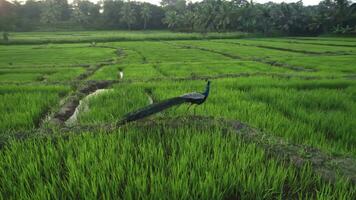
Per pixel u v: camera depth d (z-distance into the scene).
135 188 3.94
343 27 68.62
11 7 104.50
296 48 38.12
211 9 77.44
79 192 3.94
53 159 4.86
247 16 76.31
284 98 10.15
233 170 4.28
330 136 7.21
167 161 4.92
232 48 41.00
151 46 46.69
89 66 23.66
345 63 22.62
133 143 5.50
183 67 21.36
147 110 5.70
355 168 4.77
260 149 5.31
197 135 5.73
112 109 8.88
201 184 3.87
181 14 95.19
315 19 71.19
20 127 7.79
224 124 6.61
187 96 6.20
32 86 13.00
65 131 6.44
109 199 3.79
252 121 7.41
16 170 4.46
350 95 10.80
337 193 4.08
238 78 14.42
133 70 20.09
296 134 6.68
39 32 86.81
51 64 24.95
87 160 4.62
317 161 4.99
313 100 10.09
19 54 34.34
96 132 6.28
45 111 9.84
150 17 104.12
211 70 19.61
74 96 11.70
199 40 63.09
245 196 3.92
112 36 64.88
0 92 12.16
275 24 75.56
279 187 4.23
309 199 4.07
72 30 97.75
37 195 3.74
